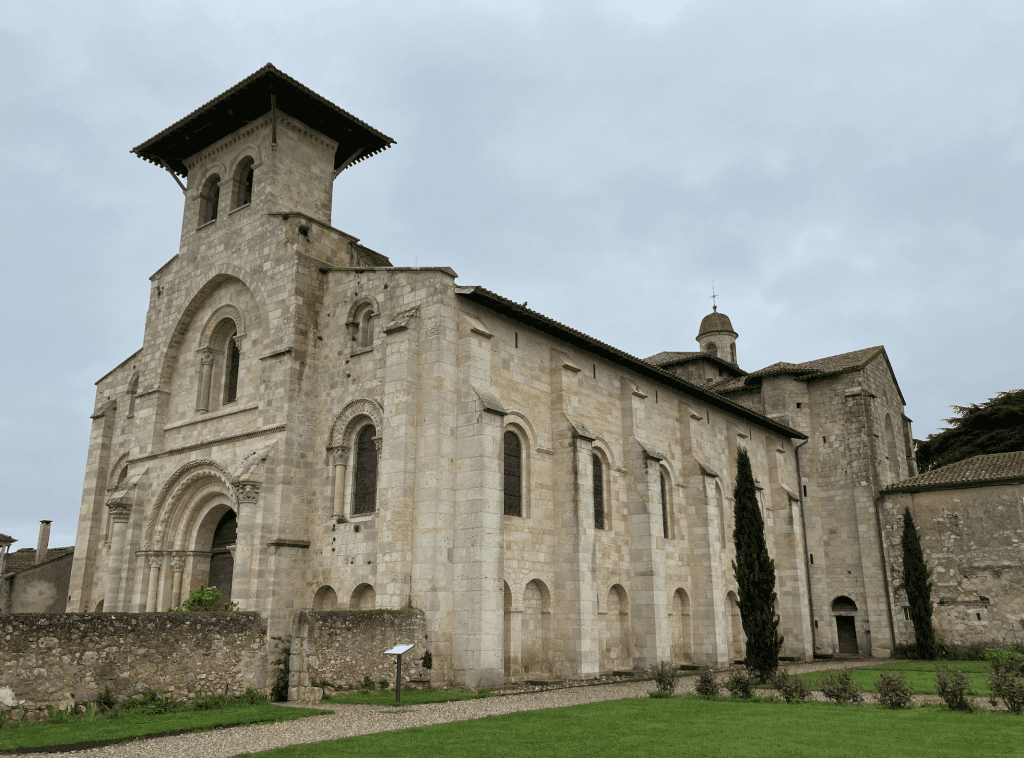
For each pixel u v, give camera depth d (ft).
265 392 99.25
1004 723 57.67
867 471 156.66
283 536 91.35
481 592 80.84
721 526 135.23
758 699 73.31
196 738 50.88
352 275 100.63
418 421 87.97
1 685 53.31
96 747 47.85
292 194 111.96
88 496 129.90
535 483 96.84
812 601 156.04
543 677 93.04
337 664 72.28
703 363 191.01
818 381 168.25
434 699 70.59
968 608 136.46
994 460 147.13
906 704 68.13
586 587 94.43
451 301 91.25
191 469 106.42
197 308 117.80
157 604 103.40
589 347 108.17
